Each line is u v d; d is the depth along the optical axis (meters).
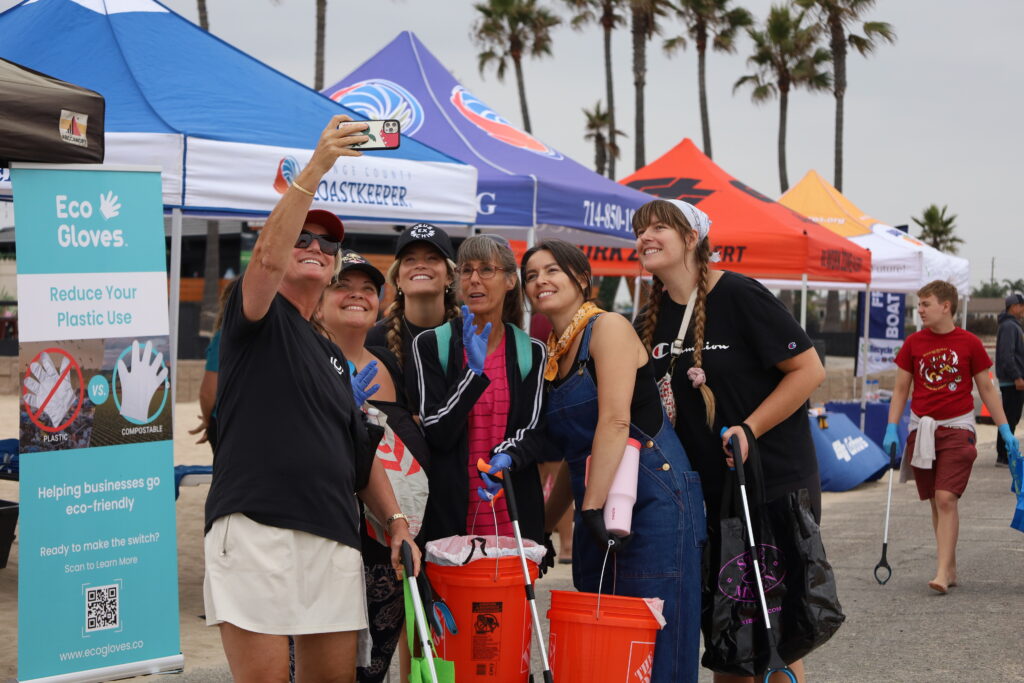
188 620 6.35
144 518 4.68
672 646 3.76
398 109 9.92
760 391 4.01
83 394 4.57
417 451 3.86
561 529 7.94
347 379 3.56
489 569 3.61
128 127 6.17
